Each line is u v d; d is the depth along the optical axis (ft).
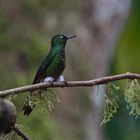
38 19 50.57
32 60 49.19
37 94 26.13
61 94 49.21
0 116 23.29
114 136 72.02
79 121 49.39
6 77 47.96
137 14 67.87
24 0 50.37
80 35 51.85
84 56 51.80
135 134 73.31
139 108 26.40
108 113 26.40
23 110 26.66
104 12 53.52
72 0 51.98
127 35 68.03
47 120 46.85
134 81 26.08
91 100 50.39
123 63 68.28
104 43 53.52
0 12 49.83
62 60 29.78
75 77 51.06
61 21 51.26
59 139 47.44
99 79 24.64
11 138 25.29
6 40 49.11
